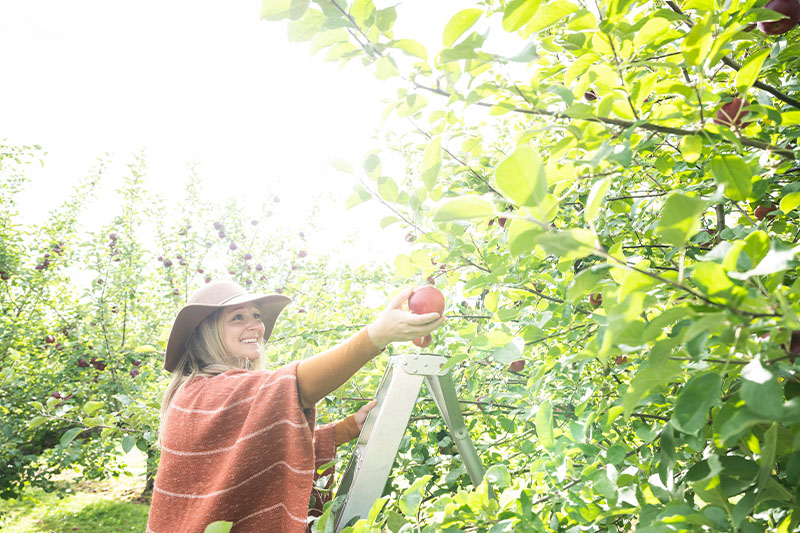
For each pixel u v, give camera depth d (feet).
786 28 3.56
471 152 4.76
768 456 2.08
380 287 12.98
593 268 2.00
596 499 3.59
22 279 23.45
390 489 7.76
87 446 18.01
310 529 5.67
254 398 4.61
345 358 4.50
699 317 1.89
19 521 23.94
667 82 3.07
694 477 2.65
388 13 2.95
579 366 4.95
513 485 4.48
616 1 2.86
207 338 6.16
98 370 19.03
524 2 2.70
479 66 3.05
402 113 3.51
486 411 8.10
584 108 2.90
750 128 3.25
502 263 4.82
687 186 5.74
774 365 2.12
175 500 4.39
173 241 25.99
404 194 3.75
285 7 3.00
